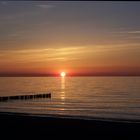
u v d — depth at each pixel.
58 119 17.45
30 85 130.88
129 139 12.45
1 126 15.27
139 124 15.65
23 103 52.69
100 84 139.12
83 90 90.81
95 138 12.69
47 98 63.97
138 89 92.19
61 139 12.55
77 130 14.25
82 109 41.25
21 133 13.65
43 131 14.07
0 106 46.25
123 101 55.12
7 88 101.50
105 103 51.66
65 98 63.75
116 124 15.70
